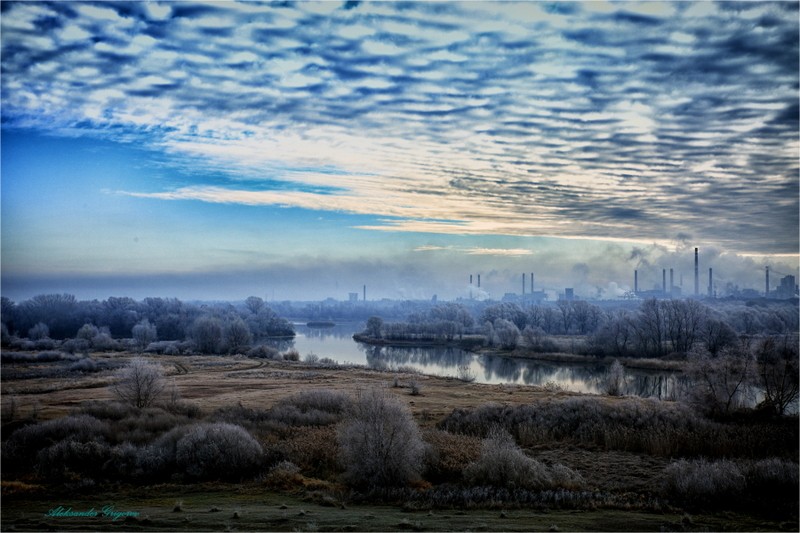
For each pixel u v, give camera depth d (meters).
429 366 104.50
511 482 26.47
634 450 34.25
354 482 27.61
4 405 47.28
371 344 157.88
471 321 175.88
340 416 42.78
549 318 169.38
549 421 39.66
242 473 29.14
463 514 22.14
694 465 26.97
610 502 24.14
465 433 39.16
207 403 52.78
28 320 140.88
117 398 48.97
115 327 154.00
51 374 77.06
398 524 19.83
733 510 23.28
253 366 93.19
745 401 49.44
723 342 95.88
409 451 27.75
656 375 88.62
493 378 86.88
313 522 19.81
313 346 152.38
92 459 29.86
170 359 104.00
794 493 24.28
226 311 197.88
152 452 29.94
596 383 80.31
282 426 38.31
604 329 114.06
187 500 24.50
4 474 29.03
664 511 23.11
